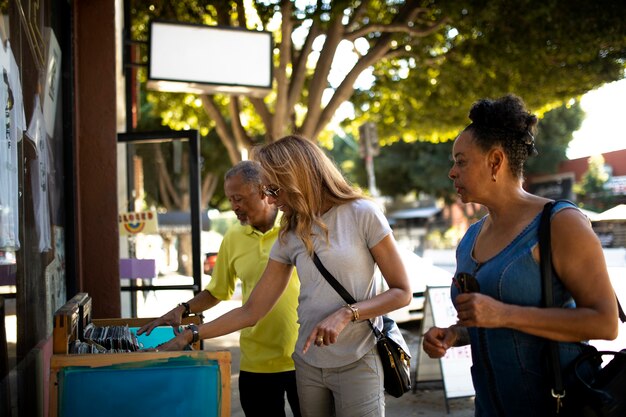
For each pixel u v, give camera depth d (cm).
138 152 618
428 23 1100
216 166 2536
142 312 599
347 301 262
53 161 416
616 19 1025
